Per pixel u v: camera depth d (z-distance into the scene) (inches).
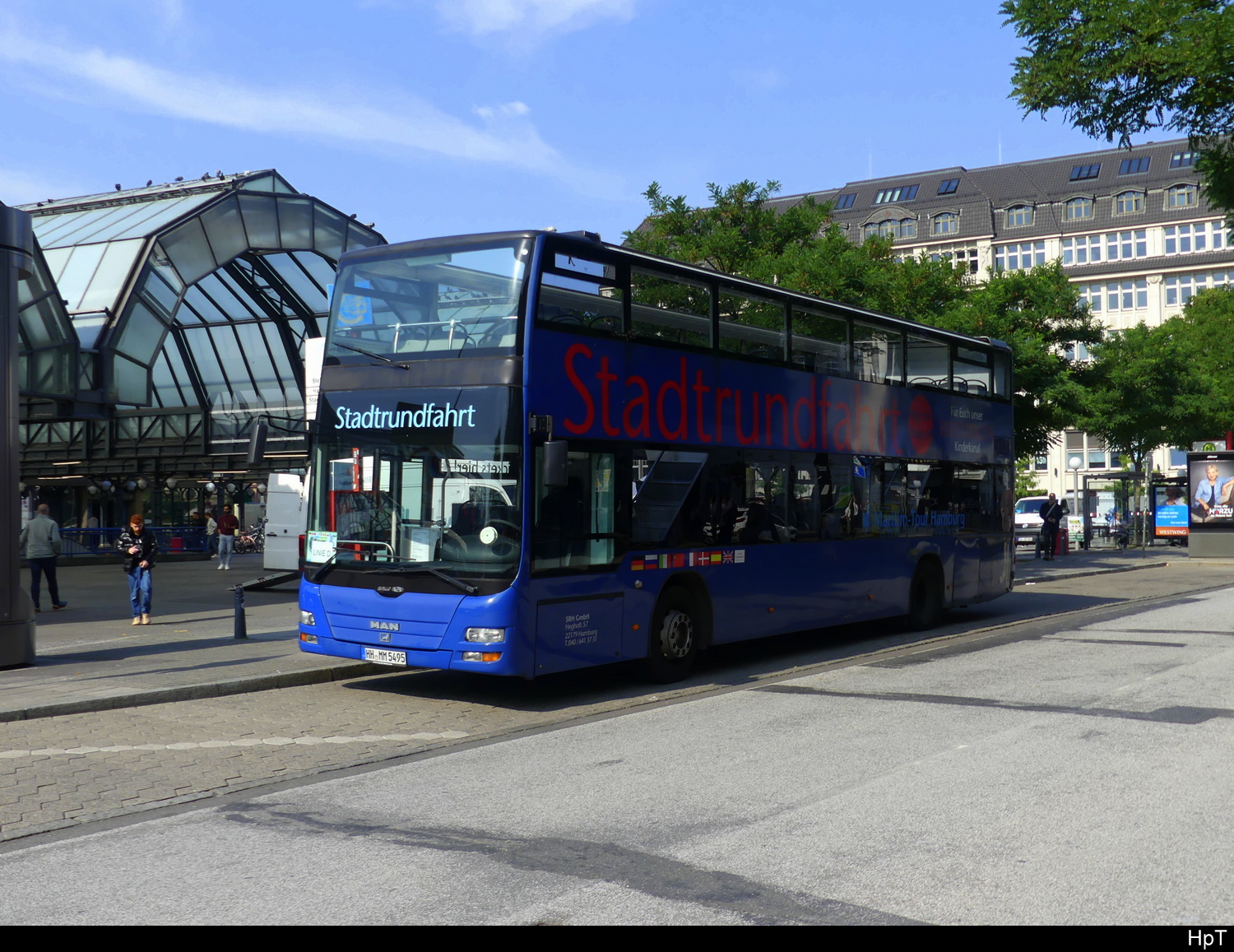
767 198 1027.3
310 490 421.7
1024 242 3299.7
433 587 386.9
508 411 383.6
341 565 408.5
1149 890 192.1
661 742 324.8
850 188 3538.4
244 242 1338.6
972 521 660.1
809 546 520.7
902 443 595.5
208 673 443.5
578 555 400.5
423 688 442.0
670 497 444.1
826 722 351.3
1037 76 573.3
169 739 338.6
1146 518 1782.7
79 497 1983.3
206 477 1883.6
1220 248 3105.3
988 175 3462.1
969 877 199.5
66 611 713.0
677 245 1009.5
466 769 293.3
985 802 251.4
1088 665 473.1
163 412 1702.8
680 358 452.8
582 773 287.0
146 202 1337.4
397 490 400.5
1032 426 1070.4
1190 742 314.5
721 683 451.8
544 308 393.1
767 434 498.9
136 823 244.2
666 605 444.5
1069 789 263.0
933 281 1041.5
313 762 306.3
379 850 219.6
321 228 1449.3
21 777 289.0
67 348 1092.5
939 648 542.0
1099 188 3253.0
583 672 485.1
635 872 203.9
